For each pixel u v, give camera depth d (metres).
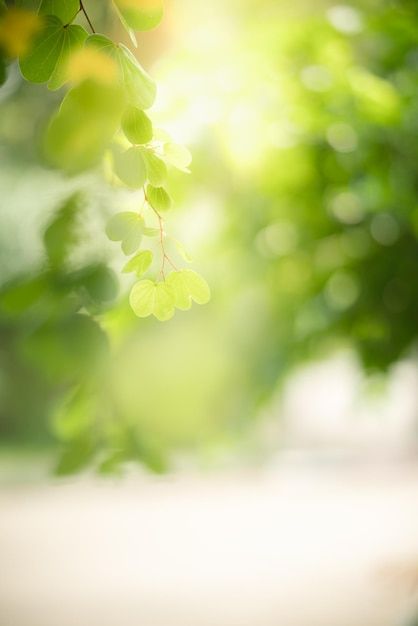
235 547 9.54
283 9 2.46
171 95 2.12
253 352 3.65
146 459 1.86
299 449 19.08
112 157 1.20
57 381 1.85
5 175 3.67
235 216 2.79
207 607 6.80
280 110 2.38
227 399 3.74
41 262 1.63
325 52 2.32
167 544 9.80
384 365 3.04
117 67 1.16
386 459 19.11
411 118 2.44
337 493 14.26
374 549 9.08
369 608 6.61
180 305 1.19
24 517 12.03
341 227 2.84
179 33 2.05
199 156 2.32
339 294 3.06
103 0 1.38
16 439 18.58
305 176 2.61
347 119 2.42
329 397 19.00
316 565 8.41
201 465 3.70
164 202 1.21
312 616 6.43
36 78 1.16
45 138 1.16
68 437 1.87
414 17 2.35
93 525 11.27
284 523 11.16
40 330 1.68
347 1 2.50
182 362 3.58
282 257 3.02
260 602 6.96
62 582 7.83
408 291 2.91
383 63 2.55
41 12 1.16
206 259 3.00
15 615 6.59
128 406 1.93
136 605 6.92
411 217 2.61
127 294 1.88
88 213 1.54
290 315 3.37
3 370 17.38
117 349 2.13
